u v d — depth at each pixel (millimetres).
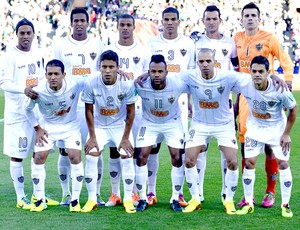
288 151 6684
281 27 27672
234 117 7719
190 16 27500
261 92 6590
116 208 7098
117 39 8352
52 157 10703
